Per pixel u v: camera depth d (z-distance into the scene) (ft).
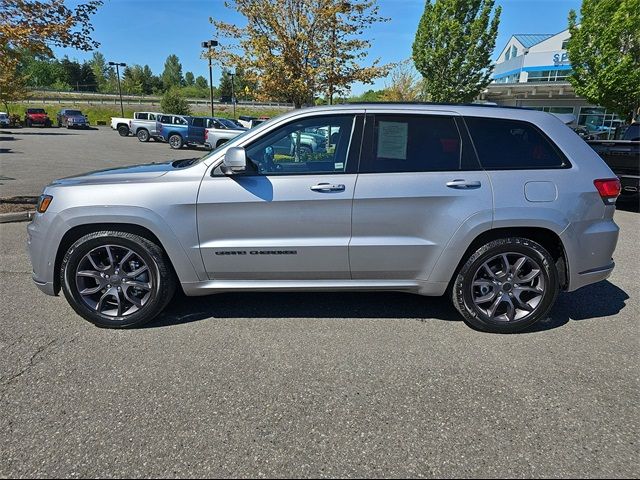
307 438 7.62
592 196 11.08
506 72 134.72
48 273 11.33
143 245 11.06
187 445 7.41
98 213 10.84
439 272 11.23
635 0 53.11
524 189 10.87
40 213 11.25
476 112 11.27
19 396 8.63
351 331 11.50
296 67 41.65
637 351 10.64
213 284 11.51
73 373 9.45
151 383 9.12
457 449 7.40
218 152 11.18
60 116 132.05
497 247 11.10
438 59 72.59
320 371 9.64
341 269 11.27
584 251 11.20
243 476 6.81
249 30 41.60
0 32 20.54
